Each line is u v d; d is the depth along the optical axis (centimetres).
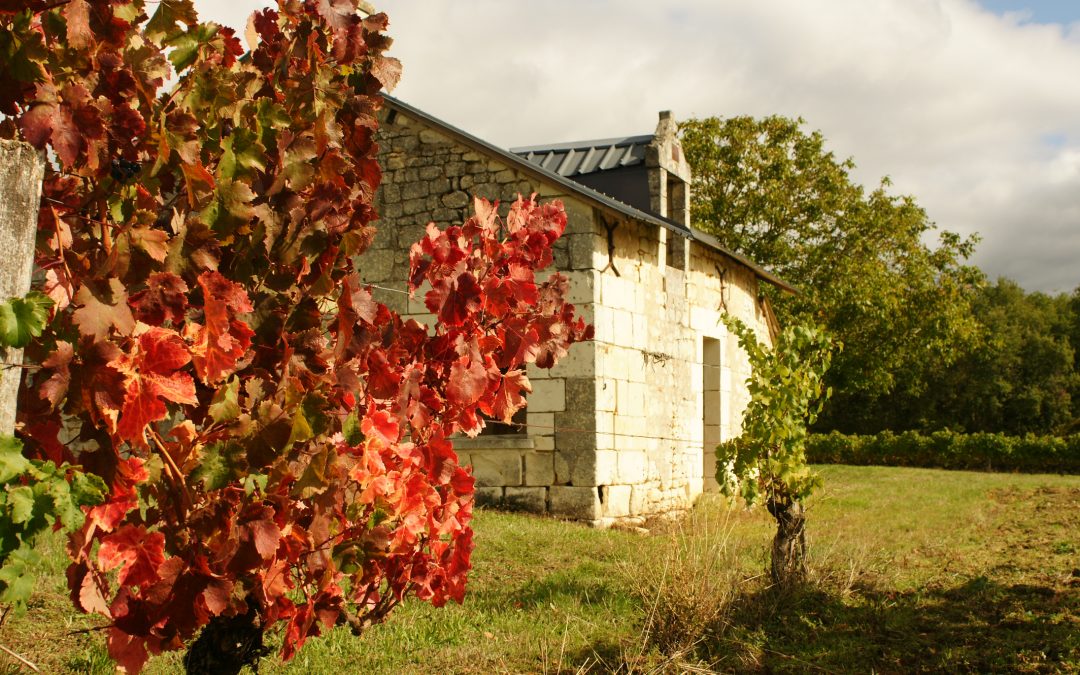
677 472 1440
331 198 280
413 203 1280
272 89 285
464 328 354
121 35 226
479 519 1095
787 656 621
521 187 1234
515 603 720
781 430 827
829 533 1105
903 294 2945
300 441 264
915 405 4422
